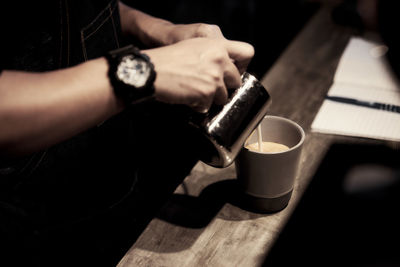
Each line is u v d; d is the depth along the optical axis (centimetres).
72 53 67
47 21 64
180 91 55
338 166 71
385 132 77
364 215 63
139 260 60
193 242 62
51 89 52
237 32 227
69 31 65
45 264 71
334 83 90
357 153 73
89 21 67
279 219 64
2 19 60
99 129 71
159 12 243
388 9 104
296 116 83
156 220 65
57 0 63
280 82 94
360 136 77
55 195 69
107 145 73
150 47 77
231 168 74
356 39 105
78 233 73
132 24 79
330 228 61
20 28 62
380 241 59
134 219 81
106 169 74
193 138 60
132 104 56
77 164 70
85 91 54
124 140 76
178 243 62
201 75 55
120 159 75
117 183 75
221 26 233
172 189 141
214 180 72
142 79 54
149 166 153
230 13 244
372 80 89
